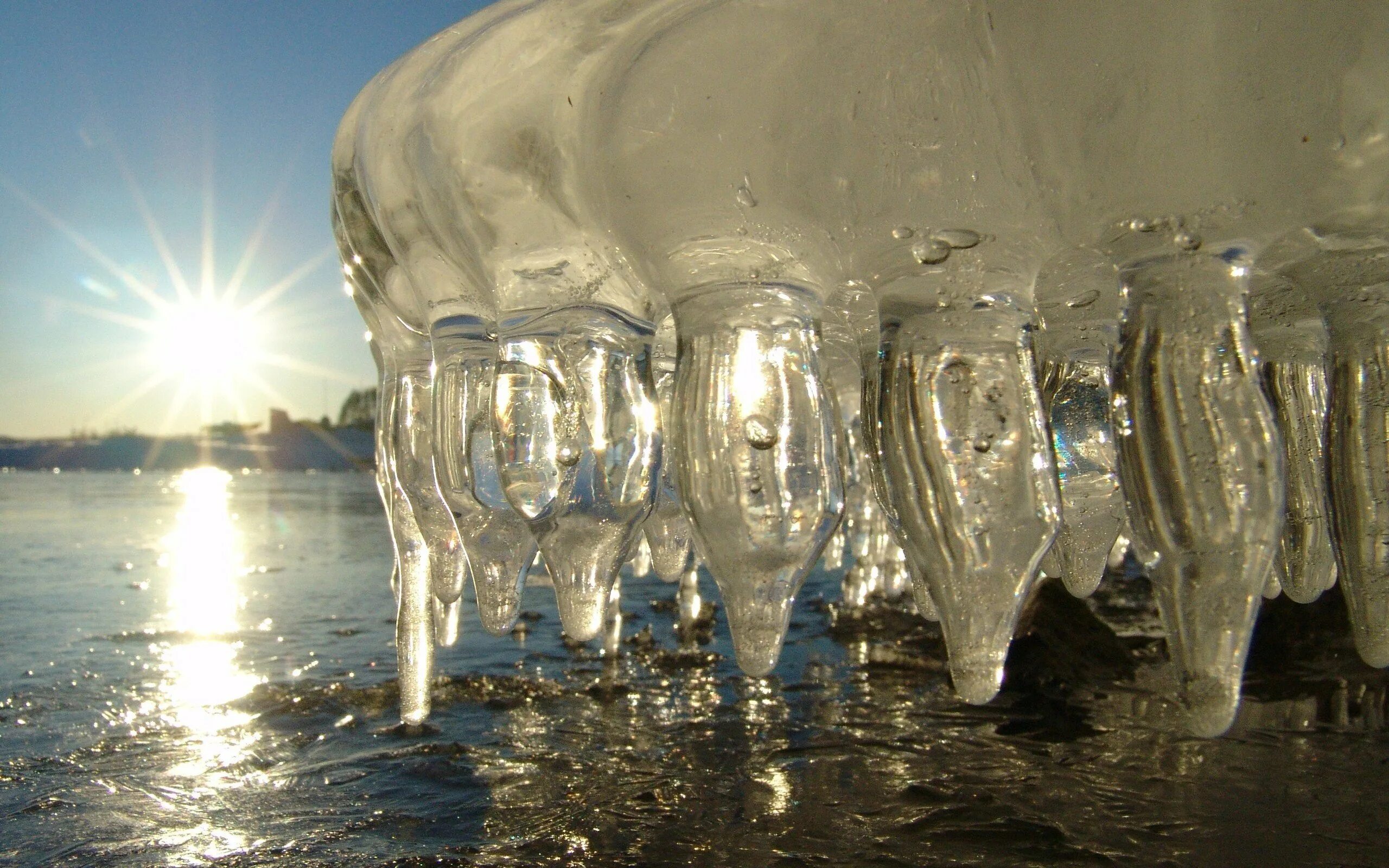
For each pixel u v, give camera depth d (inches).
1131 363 9.3
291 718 21.7
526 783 17.7
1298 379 12.8
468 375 13.1
